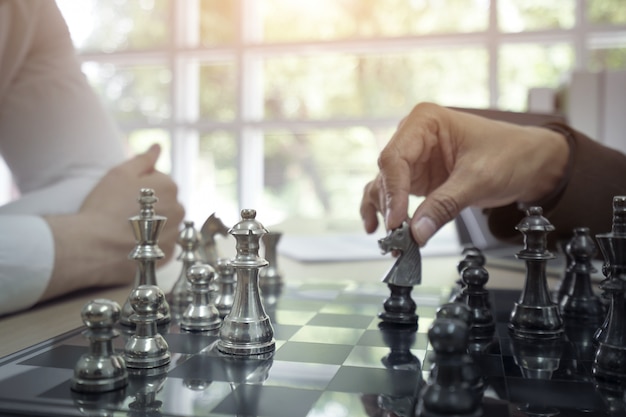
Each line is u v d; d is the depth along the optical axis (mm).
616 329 511
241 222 615
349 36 3297
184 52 3480
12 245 783
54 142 1157
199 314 704
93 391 457
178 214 1157
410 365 541
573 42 3016
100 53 3588
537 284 682
